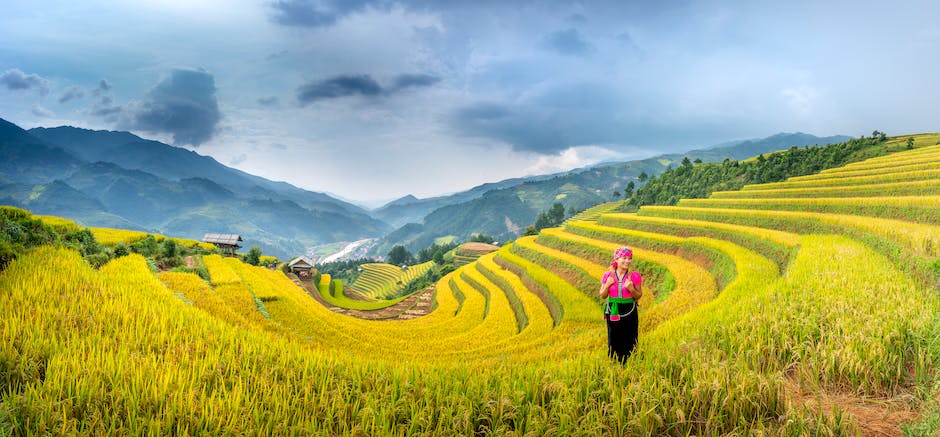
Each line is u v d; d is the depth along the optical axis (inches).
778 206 1913.1
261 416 216.7
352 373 290.0
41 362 251.1
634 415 216.1
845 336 270.8
